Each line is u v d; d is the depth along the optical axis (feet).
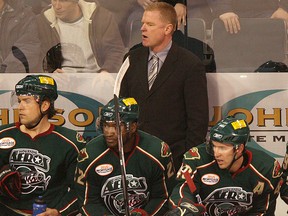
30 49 57.11
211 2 55.72
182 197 38.73
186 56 50.98
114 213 42.83
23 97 42.70
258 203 42.19
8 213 43.98
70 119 56.29
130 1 56.39
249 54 55.77
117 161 42.04
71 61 56.59
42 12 56.65
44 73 56.70
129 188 42.14
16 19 56.90
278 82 55.62
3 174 42.34
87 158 42.09
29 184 43.45
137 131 42.34
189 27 55.77
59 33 56.65
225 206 41.91
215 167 41.16
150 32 50.93
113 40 56.65
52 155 43.45
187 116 50.52
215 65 55.88
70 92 56.34
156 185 42.73
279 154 55.47
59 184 44.24
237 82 55.52
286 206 54.03
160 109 50.78
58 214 42.01
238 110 55.62
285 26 55.77
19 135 43.60
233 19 55.62
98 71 56.54
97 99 56.39
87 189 42.34
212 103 55.57
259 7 55.88
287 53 55.77
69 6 56.29
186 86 50.44
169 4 52.06
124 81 52.37
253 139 55.52
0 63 56.59
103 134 41.65
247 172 41.19
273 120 55.52
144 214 38.96
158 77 50.85
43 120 43.45
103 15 56.54
